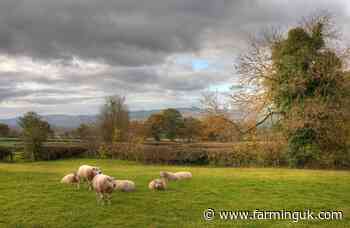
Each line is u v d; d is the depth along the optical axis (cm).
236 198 1908
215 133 4650
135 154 5538
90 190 1977
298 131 4131
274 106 4269
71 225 1384
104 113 7319
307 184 2384
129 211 1581
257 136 4394
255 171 3538
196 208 1680
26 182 2280
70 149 6319
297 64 4112
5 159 6047
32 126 6203
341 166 4106
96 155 6247
